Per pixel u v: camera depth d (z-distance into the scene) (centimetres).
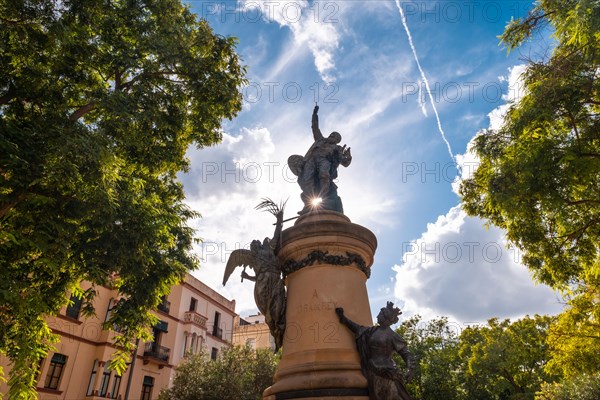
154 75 1216
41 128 814
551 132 925
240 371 2555
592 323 1334
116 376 2686
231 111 1336
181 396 2434
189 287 3419
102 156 842
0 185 776
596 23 754
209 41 1269
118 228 1002
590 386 2139
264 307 681
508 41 1009
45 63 942
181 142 1366
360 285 691
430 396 3075
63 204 849
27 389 941
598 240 991
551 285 1071
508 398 3497
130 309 1188
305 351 625
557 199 884
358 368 596
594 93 876
